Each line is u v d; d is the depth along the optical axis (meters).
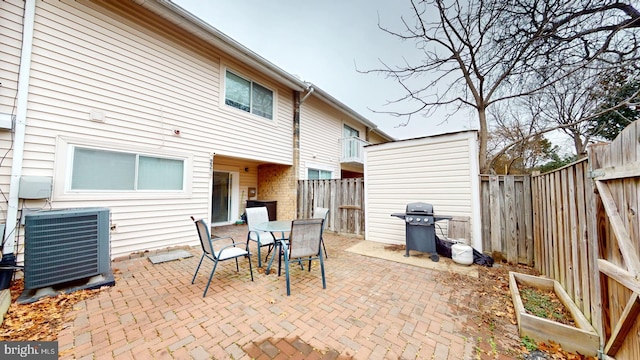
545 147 10.02
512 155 10.55
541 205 3.63
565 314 2.39
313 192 7.64
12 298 2.71
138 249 4.57
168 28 5.12
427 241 4.41
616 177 1.58
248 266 4.00
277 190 8.59
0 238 3.18
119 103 4.39
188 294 2.92
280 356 1.87
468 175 4.77
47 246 2.80
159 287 3.12
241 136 6.60
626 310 1.48
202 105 5.70
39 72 3.58
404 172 5.58
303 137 8.87
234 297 2.85
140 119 4.66
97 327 2.21
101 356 1.84
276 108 7.67
